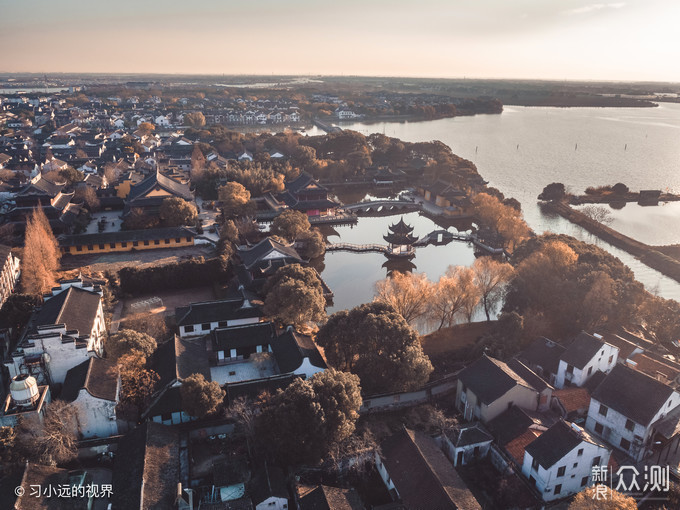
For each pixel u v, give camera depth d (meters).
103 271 120.88
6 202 171.00
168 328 100.25
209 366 86.56
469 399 76.12
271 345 91.06
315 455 62.84
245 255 129.88
